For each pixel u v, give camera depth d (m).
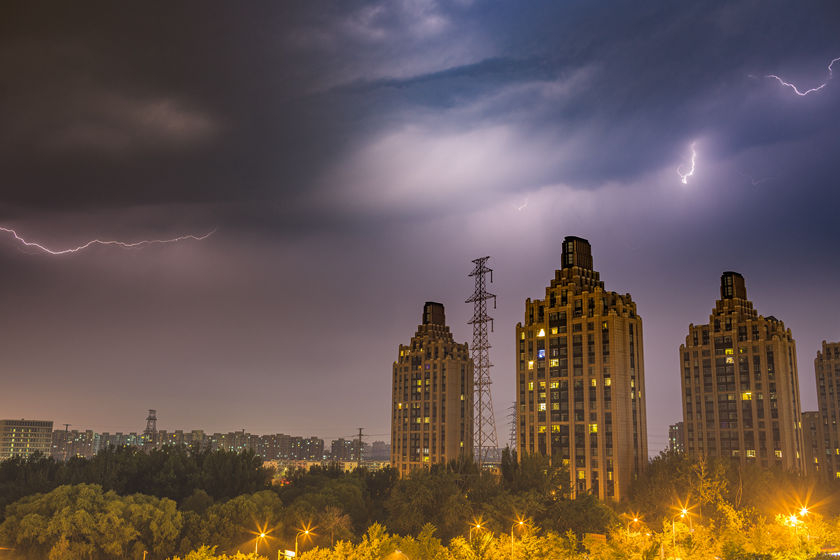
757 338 198.50
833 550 99.56
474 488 122.19
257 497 113.50
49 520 96.94
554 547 81.88
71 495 104.12
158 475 129.50
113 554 96.69
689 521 109.75
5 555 96.31
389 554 77.94
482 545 82.31
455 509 109.06
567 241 187.75
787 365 197.62
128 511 101.94
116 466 130.38
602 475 160.62
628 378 167.62
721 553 79.69
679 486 128.00
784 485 139.38
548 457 133.50
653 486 133.62
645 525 115.12
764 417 193.12
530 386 179.75
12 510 104.44
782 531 86.50
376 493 144.75
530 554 79.81
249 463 139.25
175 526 104.06
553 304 181.62
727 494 124.69
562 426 170.38
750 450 193.62
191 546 104.00
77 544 95.06
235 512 107.38
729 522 101.69
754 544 84.94
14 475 130.38
